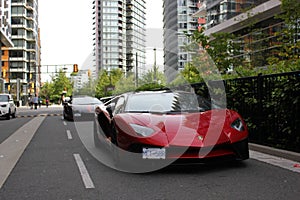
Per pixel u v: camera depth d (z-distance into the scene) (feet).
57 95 250.57
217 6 98.84
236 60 51.26
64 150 25.70
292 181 15.43
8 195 14.24
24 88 265.95
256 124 25.52
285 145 22.04
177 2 214.48
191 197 13.35
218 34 52.44
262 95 24.81
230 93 29.37
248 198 13.10
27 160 21.93
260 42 57.82
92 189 14.84
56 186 15.46
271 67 28.91
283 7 39.58
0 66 151.74
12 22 269.03
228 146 17.04
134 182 15.78
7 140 32.86
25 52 275.18
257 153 22.74
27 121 60.54
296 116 20.95
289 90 21.45
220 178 16.08
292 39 39.73
